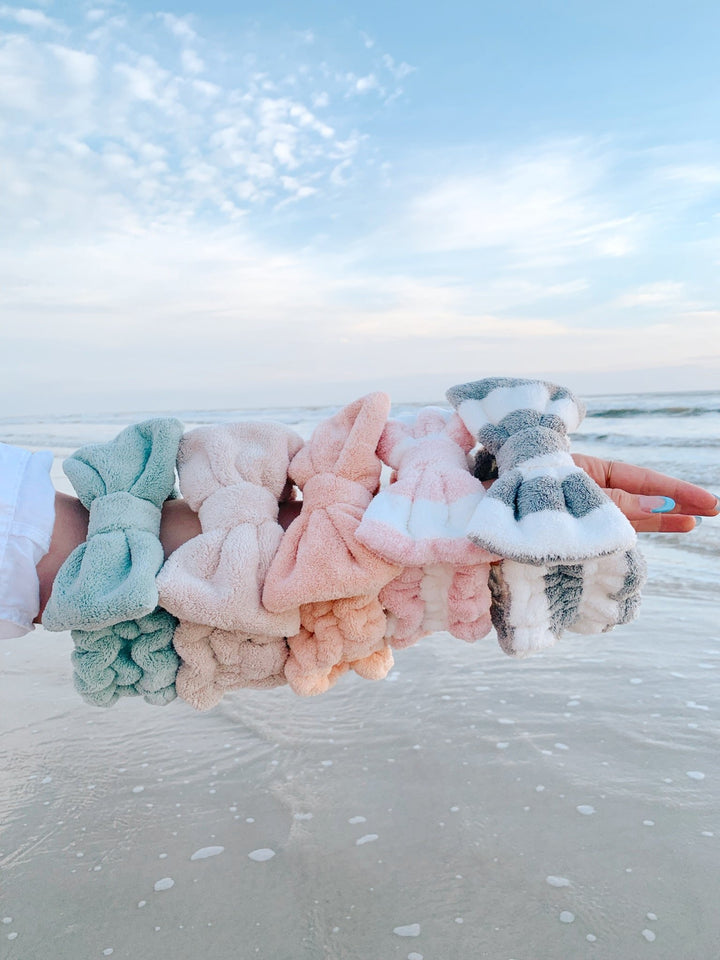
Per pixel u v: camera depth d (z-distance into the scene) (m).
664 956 0.52
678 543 1.53
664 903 0.57
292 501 0.53
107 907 0.61
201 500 0.49
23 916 0.61
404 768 0.77
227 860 0.66
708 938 0.53
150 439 0.52
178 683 0.48
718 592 1.22
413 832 0.67
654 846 0.63
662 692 0.88
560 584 0.45
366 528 0.45
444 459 0.49
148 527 0.48
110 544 0.45
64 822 0.72
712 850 0.62
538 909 0.57
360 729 0.86
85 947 0.57
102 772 0.81
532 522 0.42
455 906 0.58
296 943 0.56
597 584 0.46
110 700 0.48
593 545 0.41
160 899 0.61
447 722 0.85
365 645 0.47
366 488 0.50
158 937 0.57
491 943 0.55
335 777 0.77
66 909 0.61
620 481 0.49
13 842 0.70
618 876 0.60
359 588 0.45
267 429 0.52
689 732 0.79
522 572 0.45
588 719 0.84
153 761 0.82
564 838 0.65
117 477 0.49
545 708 0.87
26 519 0.48
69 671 1.06
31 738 0.88
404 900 0.59
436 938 0.55
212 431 0.52
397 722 0.86
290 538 0.47
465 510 0.46
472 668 0.99
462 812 0.69
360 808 0.71
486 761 0.77
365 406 0.51
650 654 0.99
